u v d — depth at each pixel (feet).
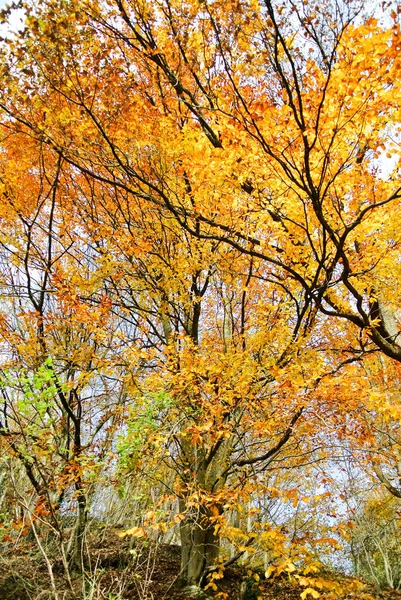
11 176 22.41
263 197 17.02
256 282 25.16
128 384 20.80
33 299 22.03
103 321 20.80
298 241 17.70
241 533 17.79
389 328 20.57
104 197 25.16
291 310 22.00
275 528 18.54
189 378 18.51
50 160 23.62
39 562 22.00
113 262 22.35
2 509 21.40
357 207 17.07
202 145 16.63
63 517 23.76
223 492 17.99
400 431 28.35
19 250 22.63
